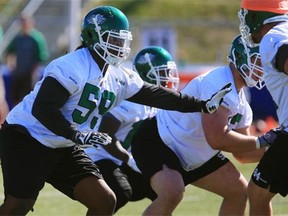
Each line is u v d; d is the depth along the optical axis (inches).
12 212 604.7
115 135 772.6
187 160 699.4
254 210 613.3
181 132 692.1
